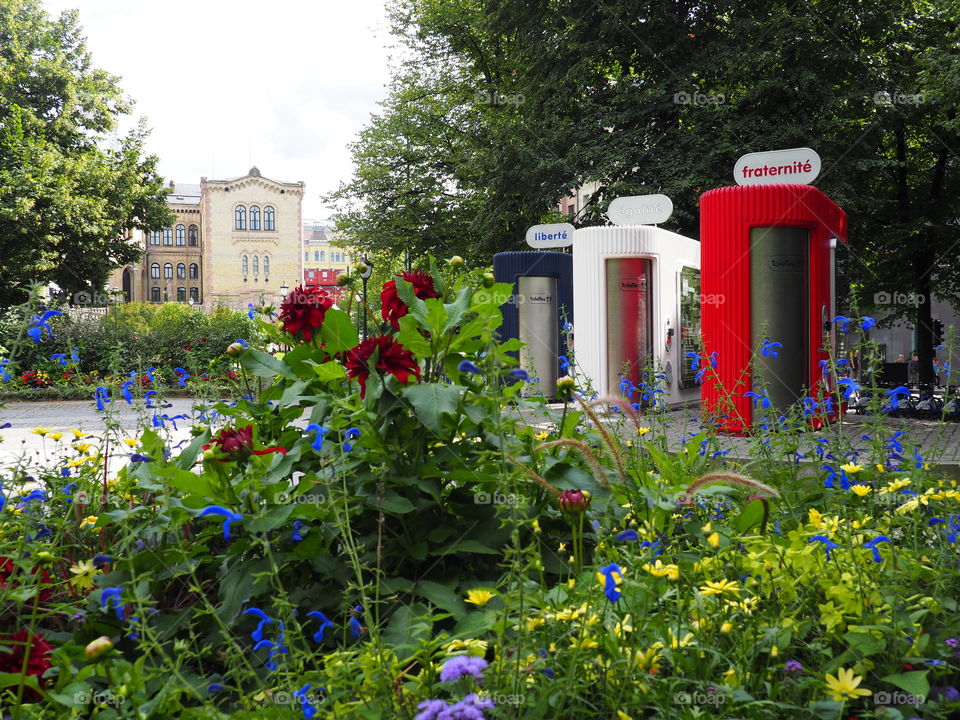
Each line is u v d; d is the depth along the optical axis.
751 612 2.00
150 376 3.91
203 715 1.71
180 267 119.25
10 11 38.81
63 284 37.09
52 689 1.92
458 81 31.44
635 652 1.81
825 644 2.00
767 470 3.57
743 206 11.07
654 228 13.95
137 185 39.91
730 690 1.70
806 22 19.94
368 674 1.73
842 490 3.04
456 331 2.88
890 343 31.25
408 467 2.64
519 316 16.44
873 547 2.18
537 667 1.74
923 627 2.11
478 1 27.16
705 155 20.56
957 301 26.77
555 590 1.98
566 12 22.75
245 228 111.94
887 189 25.30
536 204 22.80
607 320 13.86
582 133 22.09
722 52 20.80
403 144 31.52
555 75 22.89
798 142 20.23
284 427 3.10
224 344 26.34
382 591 2.27
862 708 1.78
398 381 2.66
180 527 2.65
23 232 33.31
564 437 2.66
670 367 14.17
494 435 2.70
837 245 12.40
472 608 2.26
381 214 31.88
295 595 2.32
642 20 21.62
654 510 2.57
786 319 11.05
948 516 2.62
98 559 2.28
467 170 28.34
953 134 22.95
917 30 22.00
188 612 2.29
